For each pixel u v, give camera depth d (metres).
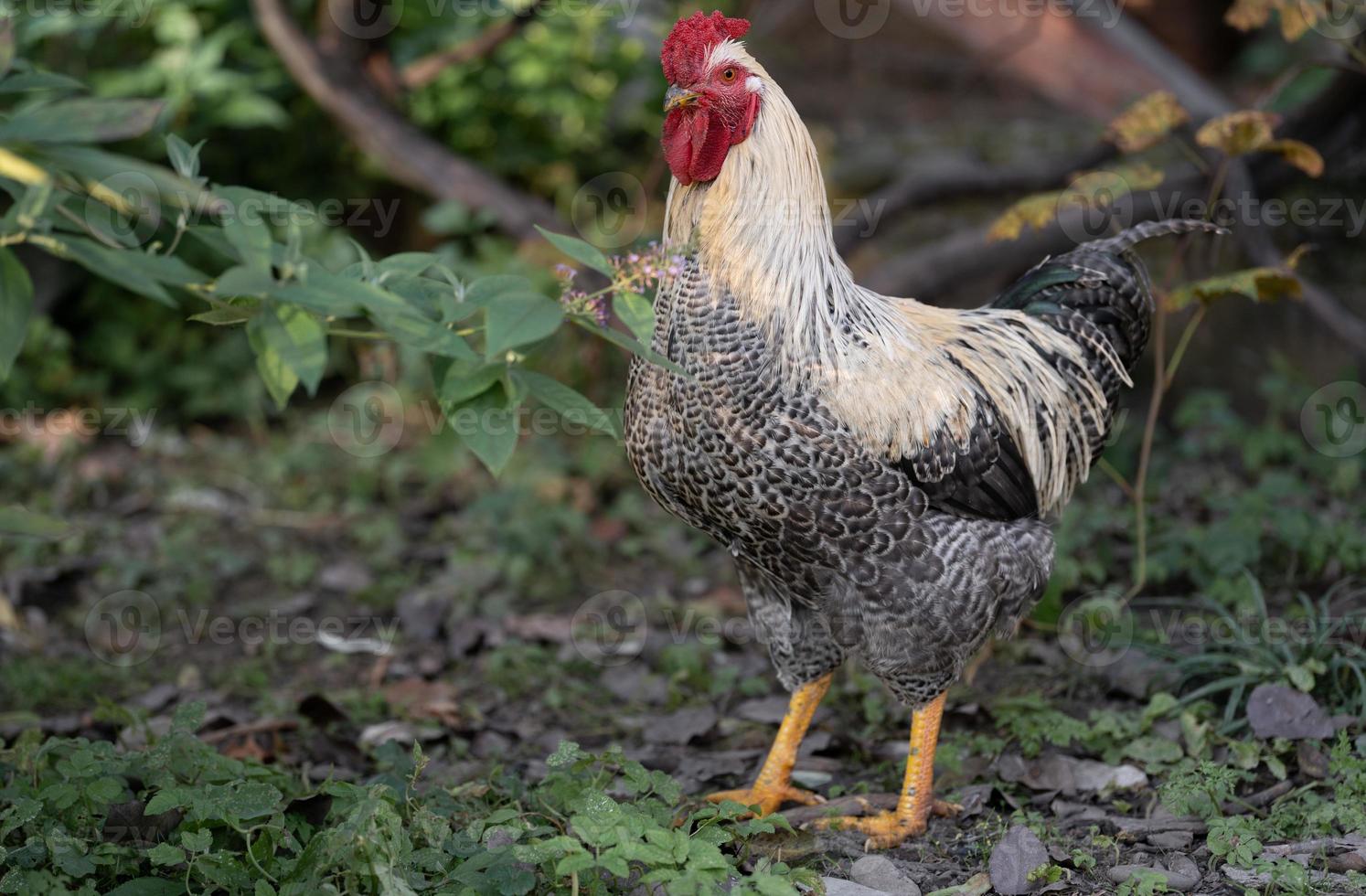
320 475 7.84
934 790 4.30
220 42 8.52
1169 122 5.14
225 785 3.43
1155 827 3.82
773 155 3.58
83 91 8.35
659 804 3.61
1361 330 7.30
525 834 3.37
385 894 2.88
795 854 3.75
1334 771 3.95
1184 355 8.30
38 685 5.28
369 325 8.45
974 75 12.50
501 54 9.20
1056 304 4.37
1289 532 5.58
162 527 7.18
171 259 2.66
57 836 3.24
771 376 3.55
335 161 9.48
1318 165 5.08
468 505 7.44
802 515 3.65
